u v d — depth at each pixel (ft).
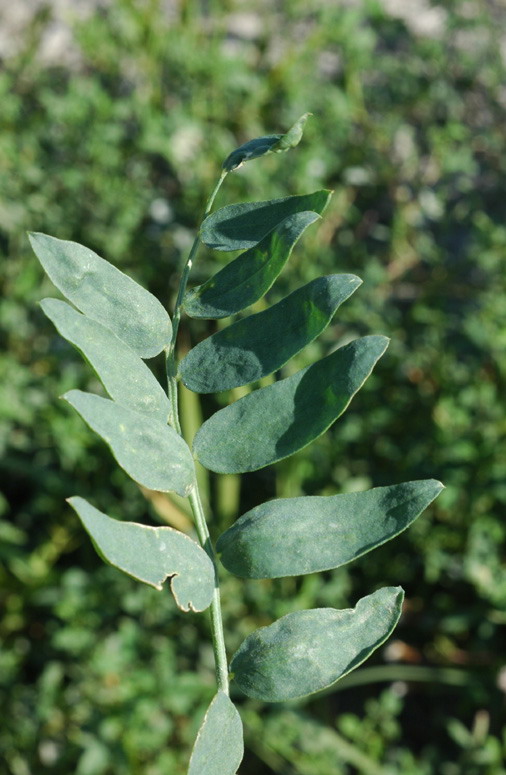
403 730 2.00
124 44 2.53
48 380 2.06
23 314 2.15
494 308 2.02
